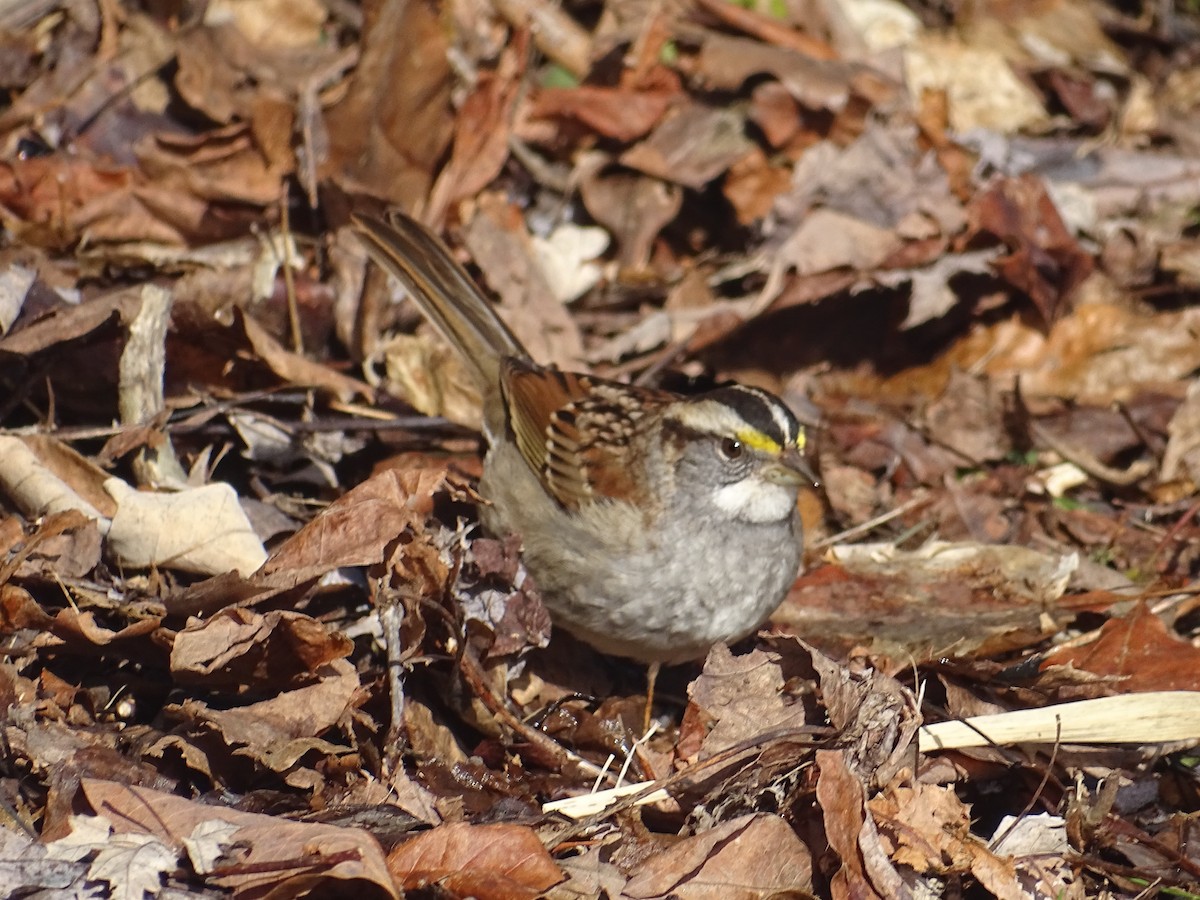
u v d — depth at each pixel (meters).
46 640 8.22
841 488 11.48
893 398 12.58
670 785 8.18
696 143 13.53
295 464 10.41
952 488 11.52
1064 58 16.06
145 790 7.36
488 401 10.58
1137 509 11.59
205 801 7.67
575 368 12.10
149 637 8.24
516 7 13.98
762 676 8.77
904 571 10.55
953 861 7.85
